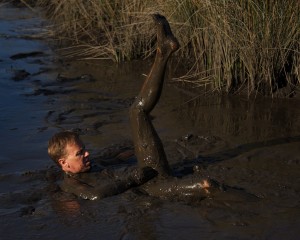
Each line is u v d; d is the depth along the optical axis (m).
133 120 5.21
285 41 7.37
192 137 6.26
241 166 5.54
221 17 7.41
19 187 5.30
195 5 8.00
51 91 7.93
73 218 4.71
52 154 5.40
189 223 4.56
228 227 4.48
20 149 6.11
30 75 8.64
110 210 4.81
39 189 5.24
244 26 7.37
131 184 5.11
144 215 4.70
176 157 5.79
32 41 10.41
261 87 7.42
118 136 6.39
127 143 6.18
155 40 9.23
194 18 8.07
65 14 10.51
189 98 7.46
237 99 7.33
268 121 6.68
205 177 4.95
